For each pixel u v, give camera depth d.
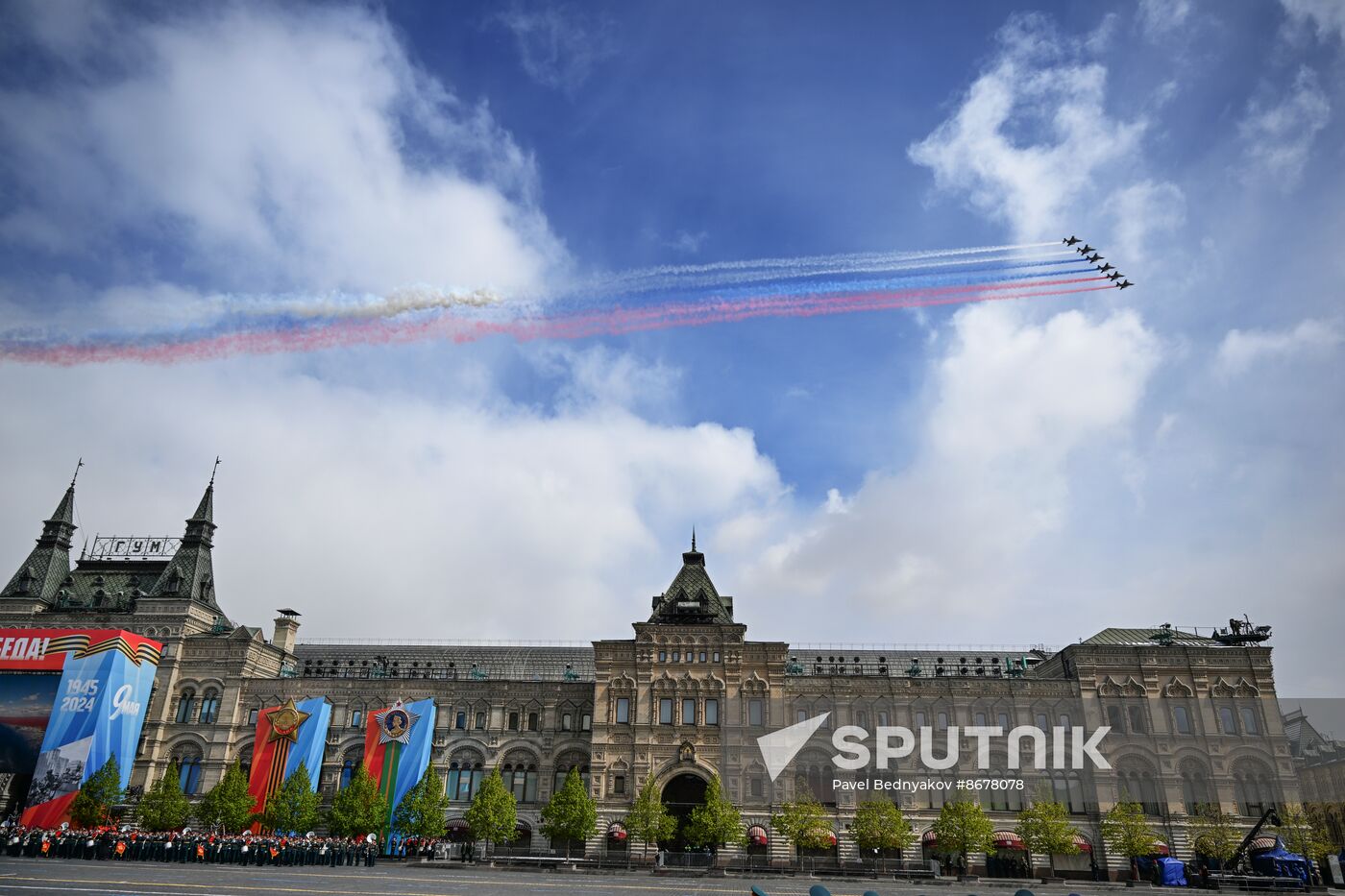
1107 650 100.88
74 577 120.62
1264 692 98.06
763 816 96.00
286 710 104.62
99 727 98.81
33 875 58.28
